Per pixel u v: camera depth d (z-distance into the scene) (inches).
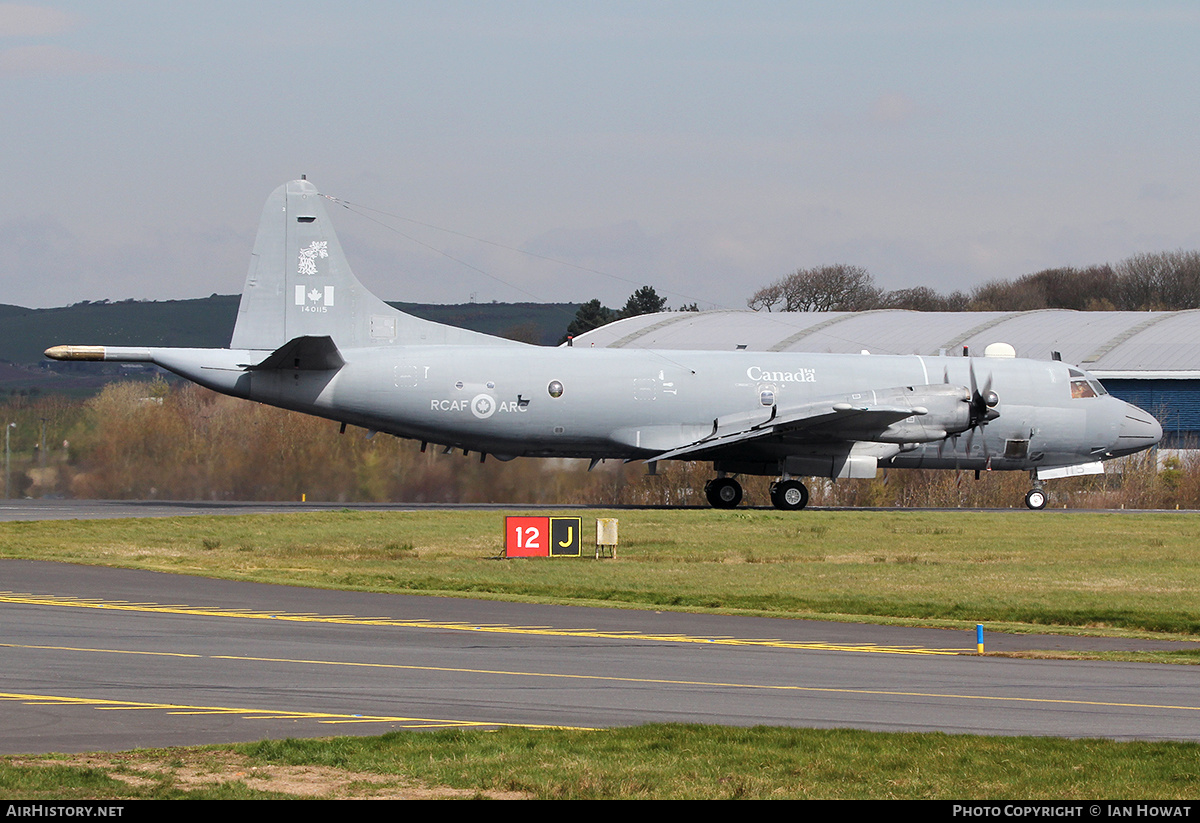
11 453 5182.1
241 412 5270.7
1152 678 1587.1
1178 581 2765.7
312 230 4252.0
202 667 1541.6
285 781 1031.6
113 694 1368.1
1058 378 4645.7
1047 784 1058.7
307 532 3560.5
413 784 1034.1
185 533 3454.7
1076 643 1925.4
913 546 3457.2
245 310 4224.9
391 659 1633.9
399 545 3321.9
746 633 1969.7
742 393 4352.9
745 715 1325.0
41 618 1943.9
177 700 1342.3
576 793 1019.9
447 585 2559.1
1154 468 5841.5
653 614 2196.1
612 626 2018.9
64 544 3179.1
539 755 1128.2
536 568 2886.3
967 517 4325.8
